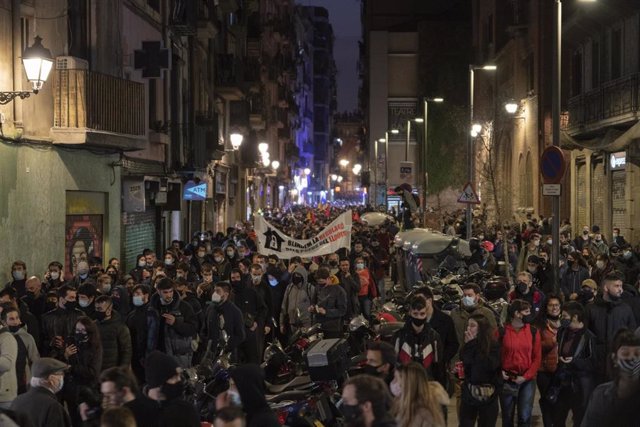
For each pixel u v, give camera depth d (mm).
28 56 20953
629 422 9555
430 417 8938
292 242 26625
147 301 16438
